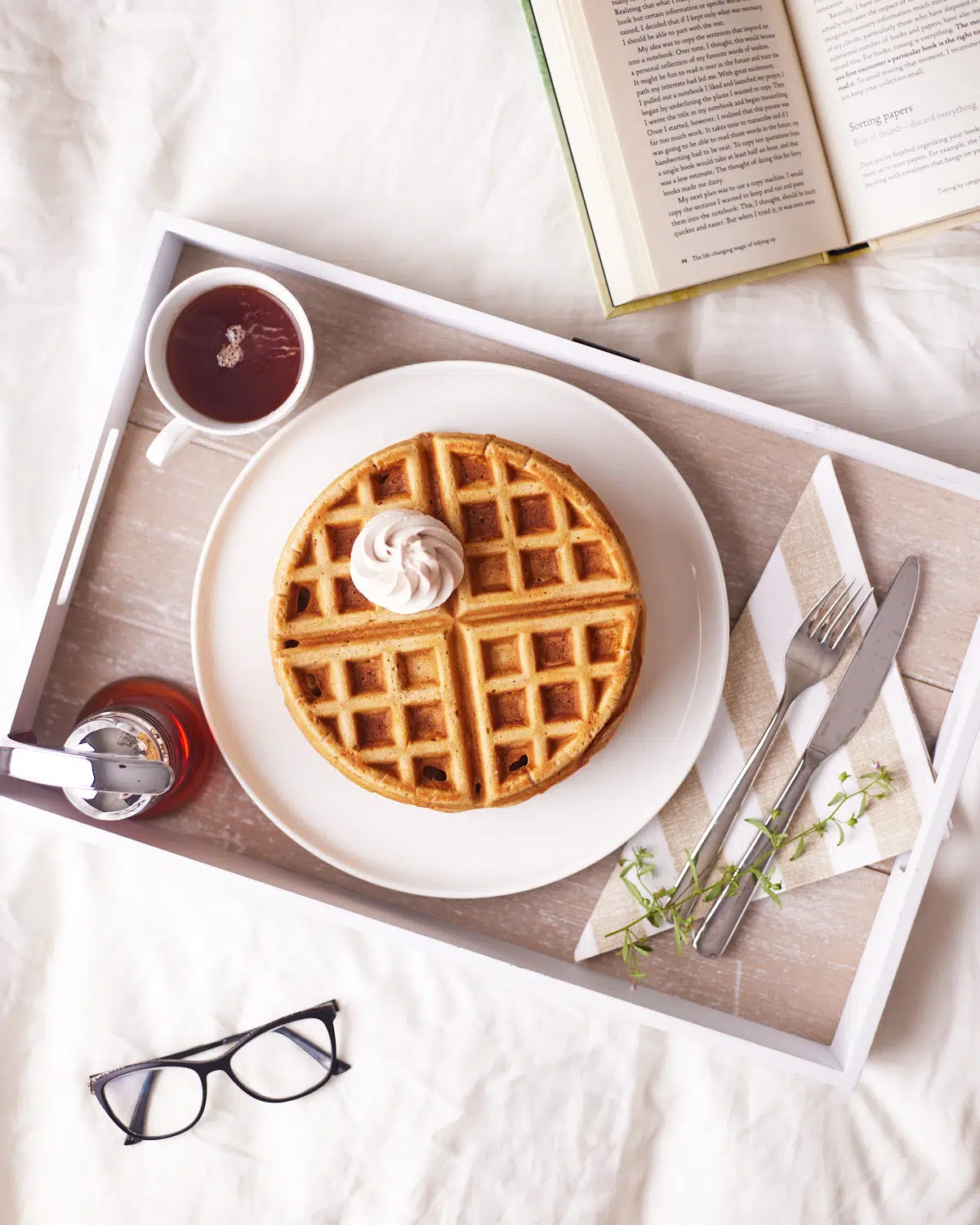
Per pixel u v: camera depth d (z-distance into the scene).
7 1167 0.98
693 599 0.86
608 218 0.87
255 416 0.85
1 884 0.96
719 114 0.86
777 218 0.87
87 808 0.85
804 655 0.86
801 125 0.87
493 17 0.94
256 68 0.94
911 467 0.84
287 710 0.86
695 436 0.88
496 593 0.82
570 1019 0.96
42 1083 0.97
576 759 0.82
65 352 0.96
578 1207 0.96
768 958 0.87
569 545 0.82
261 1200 0.97
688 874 0.87
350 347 0.88
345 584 0.83
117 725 0.84
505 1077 0.96
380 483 0.83
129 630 0.88
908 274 0.93
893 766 0.86
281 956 0.96
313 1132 0.97
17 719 0.85
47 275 0.96
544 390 0.86
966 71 0.86
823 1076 0.83
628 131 0.86
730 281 0.89
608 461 0.86
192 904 0.96
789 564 0.87
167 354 0.84
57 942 0.97
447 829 0.86
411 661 0.83
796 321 0.93
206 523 0.88
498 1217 0.96
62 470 0.96
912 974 0.94
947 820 0.84
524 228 0.94
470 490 0.83
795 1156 0.95
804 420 0.84
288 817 0.86
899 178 0.87
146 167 0.95
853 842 0.86
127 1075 0.96
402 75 0.94
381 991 0.96
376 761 0.82
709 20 0.86
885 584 0.87
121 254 0.95
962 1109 0.94
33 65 0.95
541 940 0.87
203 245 0.86
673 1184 0.96
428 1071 0.96
